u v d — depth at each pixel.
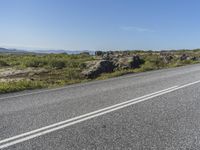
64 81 16.94
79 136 5.40
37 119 6.82
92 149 4.71
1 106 8.85
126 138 5.23
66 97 10.10
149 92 10.50
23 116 7.20
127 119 6.57
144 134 5.45
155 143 4.96
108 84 13.73
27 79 17.75
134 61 25.91
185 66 25.36
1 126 6.28
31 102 9.37
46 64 27.44
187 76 16.06
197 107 7.76
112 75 19.36
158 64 28.45
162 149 4.68
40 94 11.37
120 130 5.73
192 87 11.56
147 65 26.11
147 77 16.39
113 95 10.09
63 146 4.88
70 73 19.78
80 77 19.12
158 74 18.11
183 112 7.18
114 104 8.38
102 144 4.94
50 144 5.00
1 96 11.43
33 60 28.11
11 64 29.84
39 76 19.36
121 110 7.53
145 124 6.13
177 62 30.70
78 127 6.02
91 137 5.33
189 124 6.10
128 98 9.34
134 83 13.61
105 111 7.45
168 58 34.16
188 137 5.26
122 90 11.33
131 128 5.86
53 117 6.97
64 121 6.54
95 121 6.46
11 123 6.52
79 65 25.42
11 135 5.60
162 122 6.27
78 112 7.44
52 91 12.20
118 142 5.03
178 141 5.05
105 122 6.36
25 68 24.36
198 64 27.72
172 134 5.44
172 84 12.64
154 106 7.95
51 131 5.78
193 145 4.84
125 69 23.61
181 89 11.05
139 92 10.59
